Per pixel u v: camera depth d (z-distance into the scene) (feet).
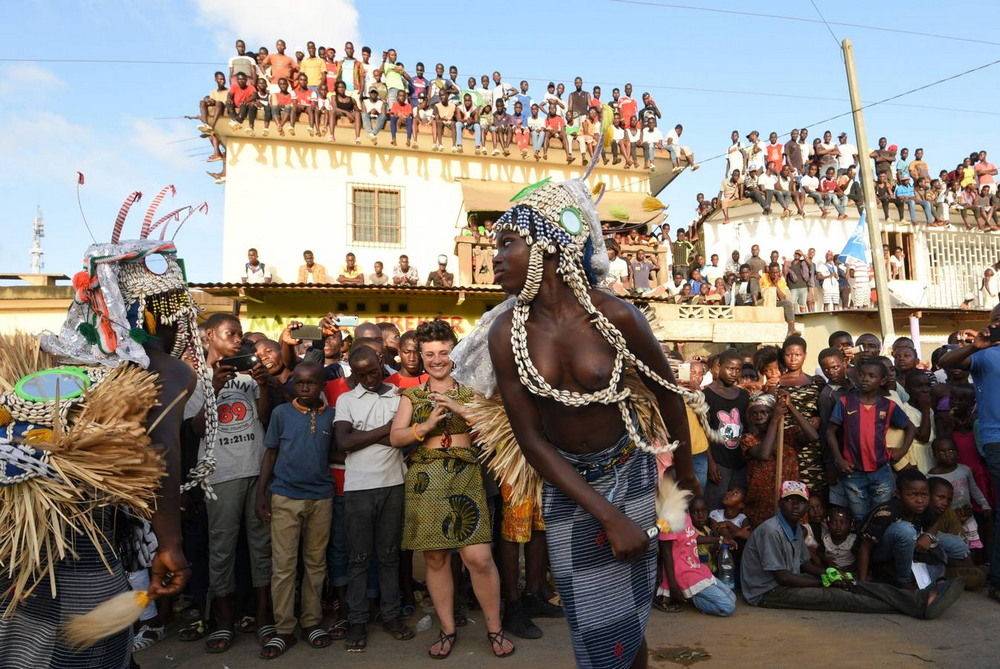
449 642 12.98
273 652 12.96
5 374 7.13
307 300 45.39
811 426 17.11
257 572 13.88
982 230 61.72
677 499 7.84
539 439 7.47
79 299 7.27
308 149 47.60
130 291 7.41
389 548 13.92
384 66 49.73
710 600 14.87
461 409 8.90
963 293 59.93
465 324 47.29
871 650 12.76
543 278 7.36
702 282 53.06
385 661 12.75
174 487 7.02
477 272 47.60
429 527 12.80
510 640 13.56
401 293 44.06
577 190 7.68
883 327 40.22
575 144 52.60
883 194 59.00
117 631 6.61
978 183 63.36
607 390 7.29
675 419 7.84
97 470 6.52
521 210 7.29
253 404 14.16
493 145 50.80
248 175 46.47
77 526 6.74
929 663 12.13
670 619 14.78
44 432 6.56
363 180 48.47
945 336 57.47
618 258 48.49
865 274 53.47
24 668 6.61
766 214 56.90
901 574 15.85
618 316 7.31
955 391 18.74
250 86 45.93
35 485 6.45
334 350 17.74
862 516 16.84
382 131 48.65
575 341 7.35
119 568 7.34
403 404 13.46
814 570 15.90
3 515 6.40
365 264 48.16
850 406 16.96
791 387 18.40
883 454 16.49
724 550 16.35
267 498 13.82
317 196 47.55
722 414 17.57
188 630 13.94
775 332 49.70
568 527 7.64
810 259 55.62
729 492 17.04
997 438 16.02
